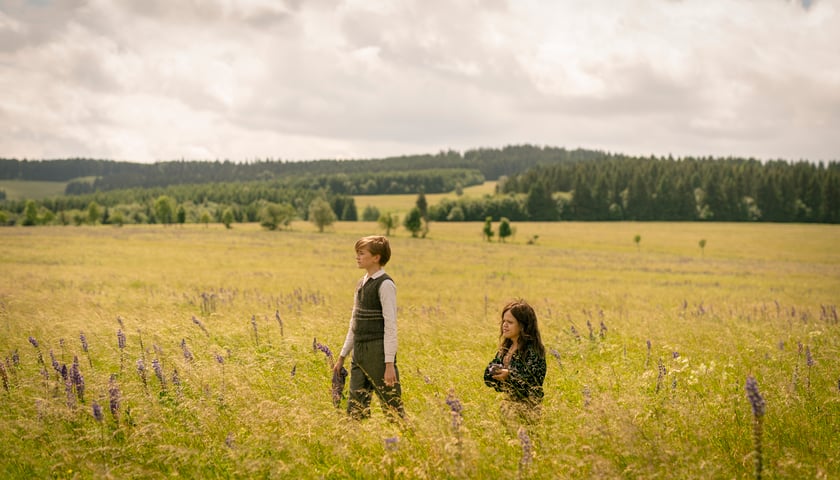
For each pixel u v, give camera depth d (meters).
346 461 4.07
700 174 182.25
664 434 4.21
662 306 20.08
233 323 10.52
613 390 5.71
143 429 4.21
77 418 4.75
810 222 154.88
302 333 9.32
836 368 6.22
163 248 65.00
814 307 20.59
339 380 5.45
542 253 78.62
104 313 11.89
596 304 20.52
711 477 3.44
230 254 59.22
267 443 4.19
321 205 128.38
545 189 164.62
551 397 5.32
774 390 5.32
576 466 3.71
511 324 4.87
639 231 127.94
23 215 155.62
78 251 56.03
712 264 66.44
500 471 3.70
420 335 9.74
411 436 4.30
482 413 4.66
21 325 9.59
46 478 3.87
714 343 8.77
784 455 3.93
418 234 121.56
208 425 4.62
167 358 6.80
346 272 39.88
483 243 99.44
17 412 4.97
